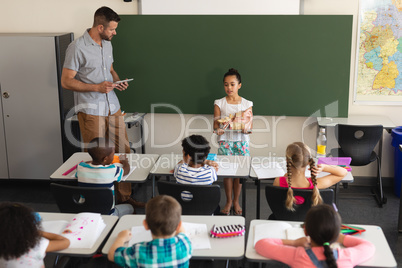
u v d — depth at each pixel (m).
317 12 4.86
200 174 3.47
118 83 4.46
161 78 5.12
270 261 2.44
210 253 2.52
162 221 2.22
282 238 2.63
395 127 4.77
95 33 4.37
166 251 2.24
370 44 4.93
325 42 4.86
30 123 5.03
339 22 4.80
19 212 2.26
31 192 5.15
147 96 5.19
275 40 4.90
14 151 5.13
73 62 4.33
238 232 2.68
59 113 4.97
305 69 4.96
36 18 5.13
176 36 4.98
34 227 2.29
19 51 4.82
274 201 3.17
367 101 5.10
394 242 4.08
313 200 3.02
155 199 2.28
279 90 5.04
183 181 3.50
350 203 4.84
